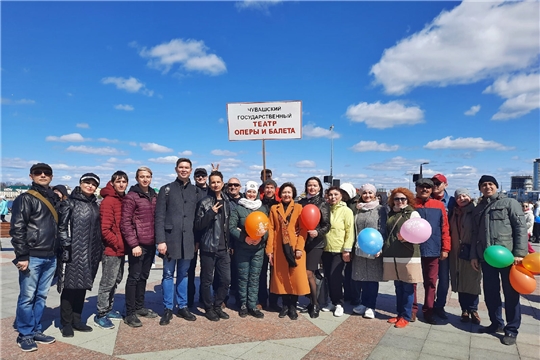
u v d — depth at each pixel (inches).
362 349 163.5
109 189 189.0
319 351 160.7
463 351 163.0
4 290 260.8
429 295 201.2
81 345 164.2
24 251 156.0
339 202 219.1
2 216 735.1
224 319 201.8
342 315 212.5
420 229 181.5
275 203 229.3
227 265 202.2
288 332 183.3
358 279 209.0
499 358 156.3
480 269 190.5
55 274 178.1
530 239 660.1
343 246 211.2
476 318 199.8
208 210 192.4
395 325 194.1
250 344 167.5
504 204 178.7
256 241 201.0
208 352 158.1
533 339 179.2
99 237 180.5
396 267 192.9
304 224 200.2
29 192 160.7
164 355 154.6
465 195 201.6
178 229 193.9
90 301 235.3
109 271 187.0
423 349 164.6
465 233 199.0
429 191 205.2
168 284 197.0
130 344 165.9
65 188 277.6
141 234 187.6
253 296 207.3
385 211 211.3
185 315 199.9
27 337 159.6
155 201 198.7
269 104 266.7
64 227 168.4
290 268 203.8
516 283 167.0
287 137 266.7
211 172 201.5
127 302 189.6
